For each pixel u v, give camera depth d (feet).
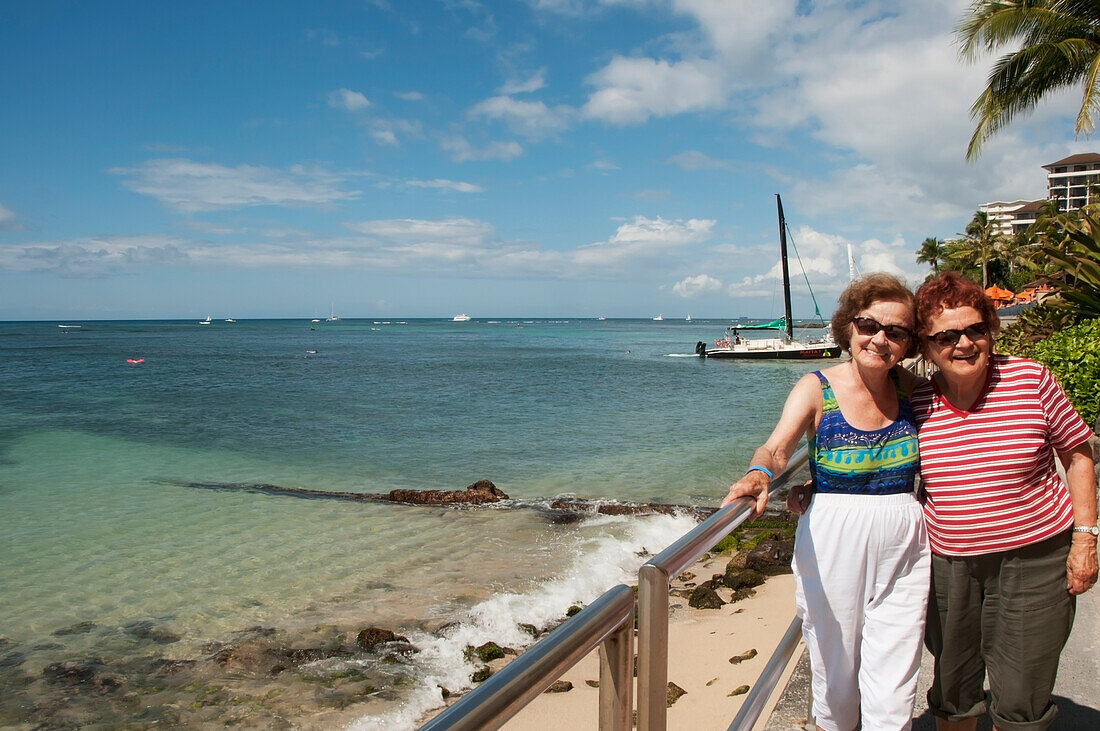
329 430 72.33
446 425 75.72
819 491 8.07
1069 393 25.26
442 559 31.73
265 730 18.72
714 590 26.04
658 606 5.34
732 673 17.08
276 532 36.22
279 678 21.39
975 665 8.21
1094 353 24.67
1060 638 7.73
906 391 8.04
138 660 22.59
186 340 339.16
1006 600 7.75
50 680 21.42
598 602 4.68
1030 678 7.78
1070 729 10.07
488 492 43.24
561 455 58.85
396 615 25.62
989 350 7.50
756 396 105.70
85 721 19.30
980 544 7.67
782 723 10.26
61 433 70.08
